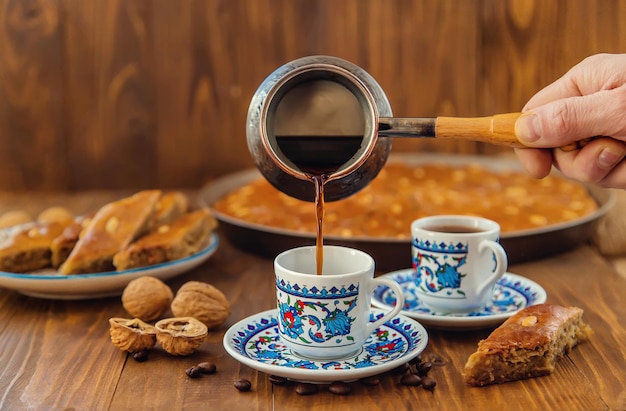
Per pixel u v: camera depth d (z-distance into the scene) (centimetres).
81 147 125
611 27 121
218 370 64
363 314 63
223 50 123
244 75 124
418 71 126
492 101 126
